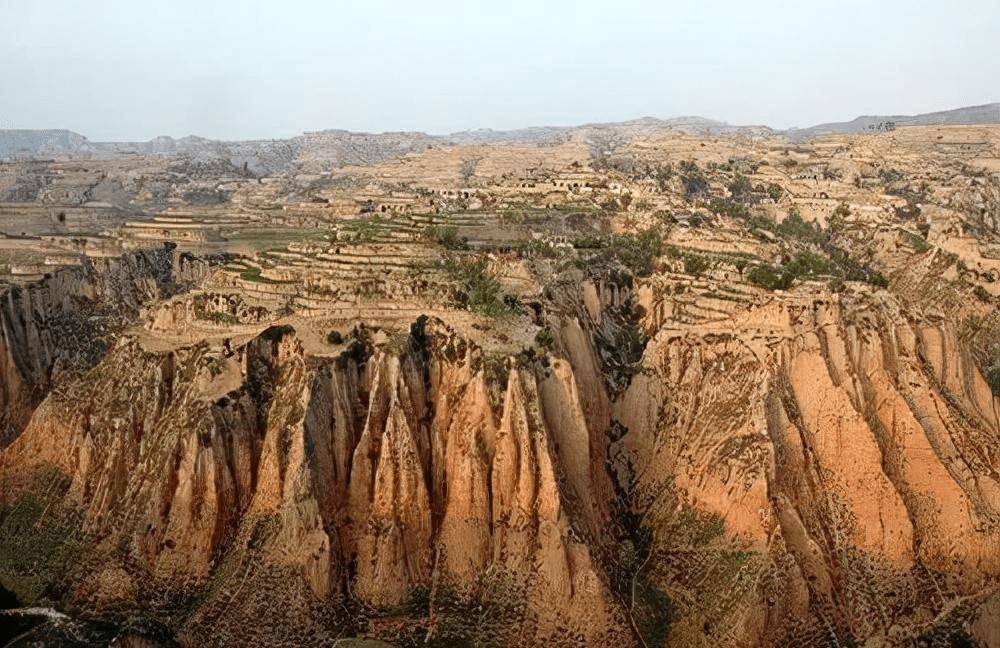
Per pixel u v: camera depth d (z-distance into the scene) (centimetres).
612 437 7481
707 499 6669
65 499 7044
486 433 6369
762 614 5938
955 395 7875
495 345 6750
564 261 8975
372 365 6631
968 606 6241
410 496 6200
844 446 6794
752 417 6712
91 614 6116
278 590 5884
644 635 6028
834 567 6381
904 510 6531
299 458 6153
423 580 6147
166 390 7025
